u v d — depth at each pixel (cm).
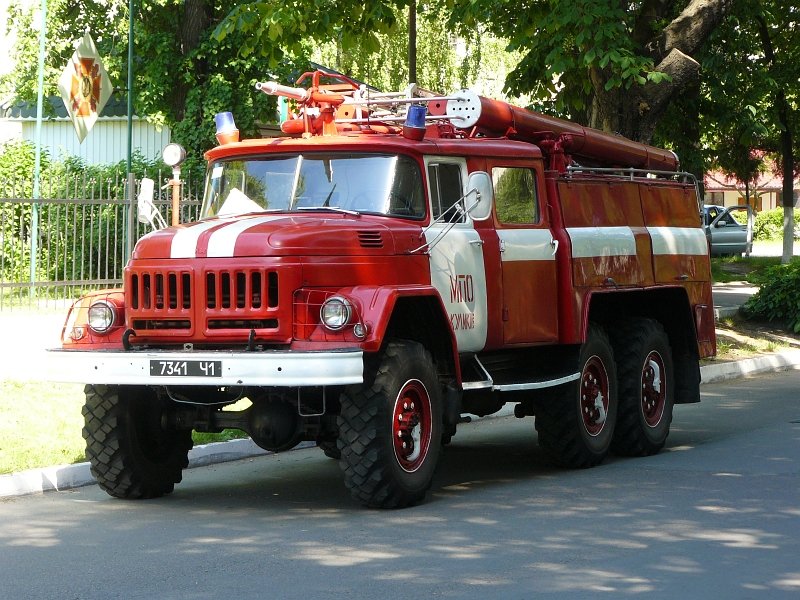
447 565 702
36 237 1869
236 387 891
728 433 1265
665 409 1177
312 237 842
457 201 952
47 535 804
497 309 985
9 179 2295
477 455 1168
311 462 1129
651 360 1168
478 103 1013
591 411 1089
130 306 874
